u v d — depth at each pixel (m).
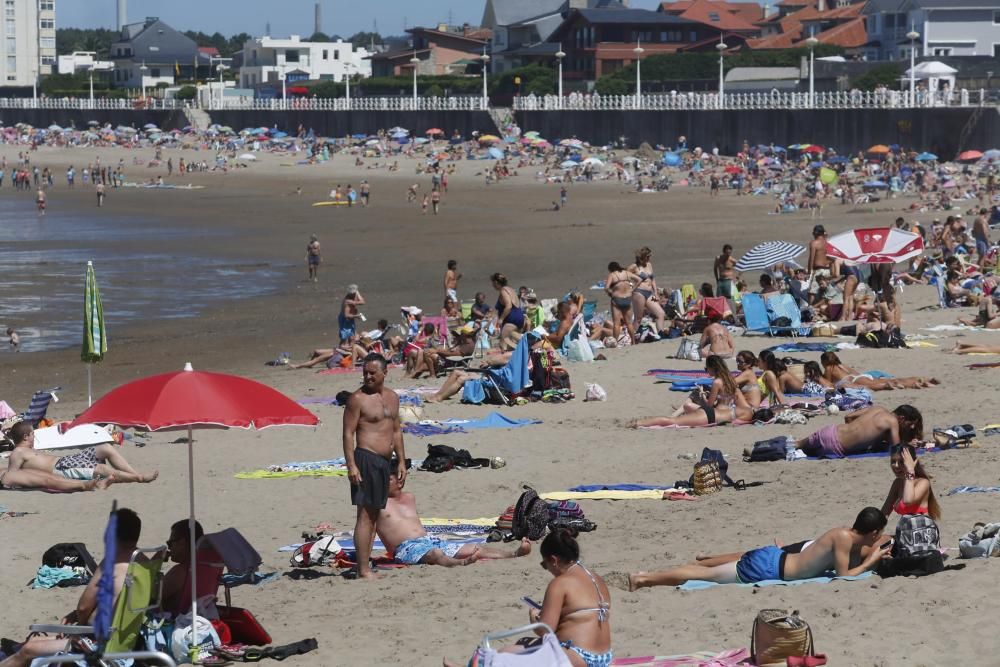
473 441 24.78
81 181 138.50
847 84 133.88
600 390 28.48
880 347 32.84
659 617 13.00
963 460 20.09
